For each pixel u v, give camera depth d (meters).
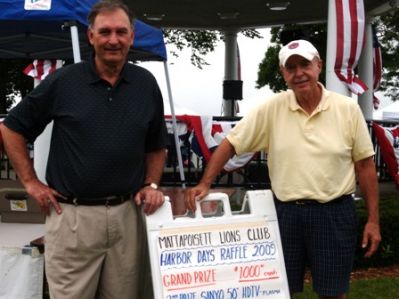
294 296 4.68
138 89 2.84
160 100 2.99
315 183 2.98
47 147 4.29
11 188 4.52
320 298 3.14
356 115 3.03
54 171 2.84
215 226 2.93
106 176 2.75
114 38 2.69
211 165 3.18
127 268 2.88
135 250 2.90
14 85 16.39
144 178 3.01
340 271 3.06
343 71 6.52
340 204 3.04
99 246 2.81
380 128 7.15
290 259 3.11
